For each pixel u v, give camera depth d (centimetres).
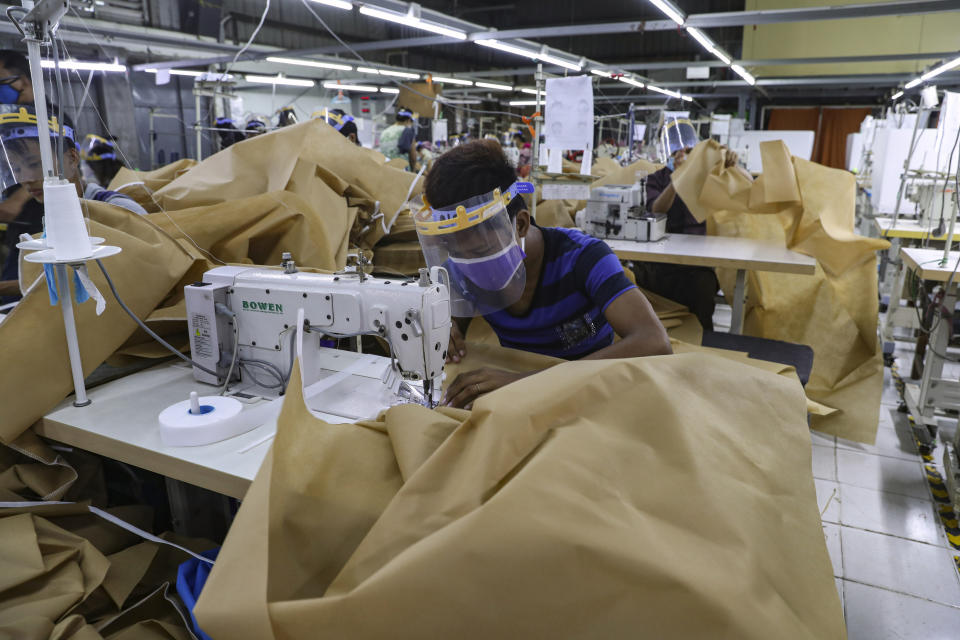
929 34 943
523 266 150
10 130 179
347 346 219
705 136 1045
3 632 99
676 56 1405
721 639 63
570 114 310
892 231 422
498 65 1556
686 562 67
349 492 88
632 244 340
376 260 269
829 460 292
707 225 390
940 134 411
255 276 151
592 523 69
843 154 1742
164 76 770
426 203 141
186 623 115
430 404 142
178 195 229
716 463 80
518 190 152
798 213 336
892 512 252
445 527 69
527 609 65
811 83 1170
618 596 65
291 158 233
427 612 64
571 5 1383
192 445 125
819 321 339
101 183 325
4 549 113
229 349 156
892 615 197
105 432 131
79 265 130
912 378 367
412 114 724
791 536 76
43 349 141
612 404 85
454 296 156
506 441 77
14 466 141
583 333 169
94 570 117
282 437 85
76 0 129
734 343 254
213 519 166
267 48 1047
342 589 70
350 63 900
